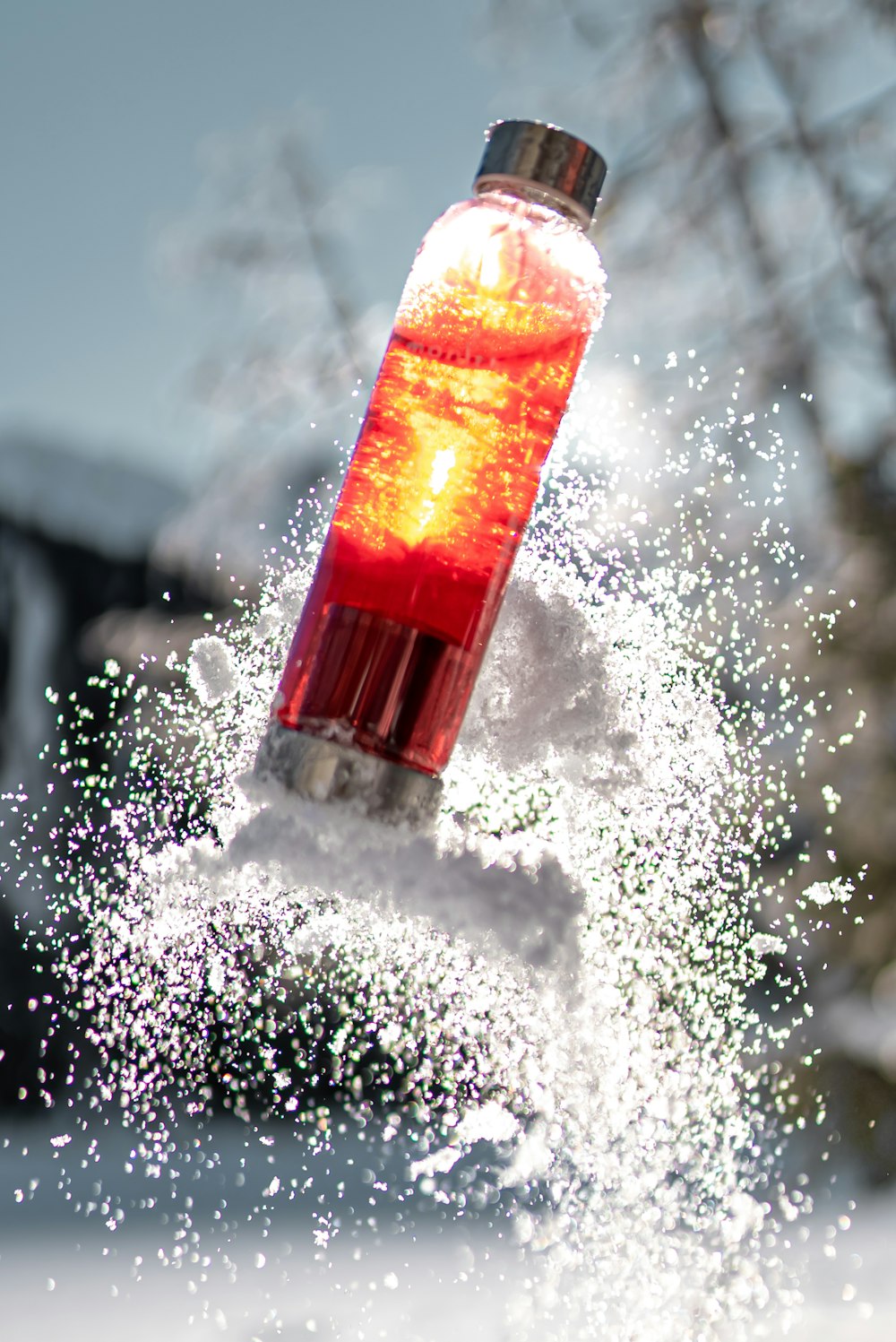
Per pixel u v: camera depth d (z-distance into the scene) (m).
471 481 1.27
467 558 1.26
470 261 1.29
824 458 5.40
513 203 1.30
